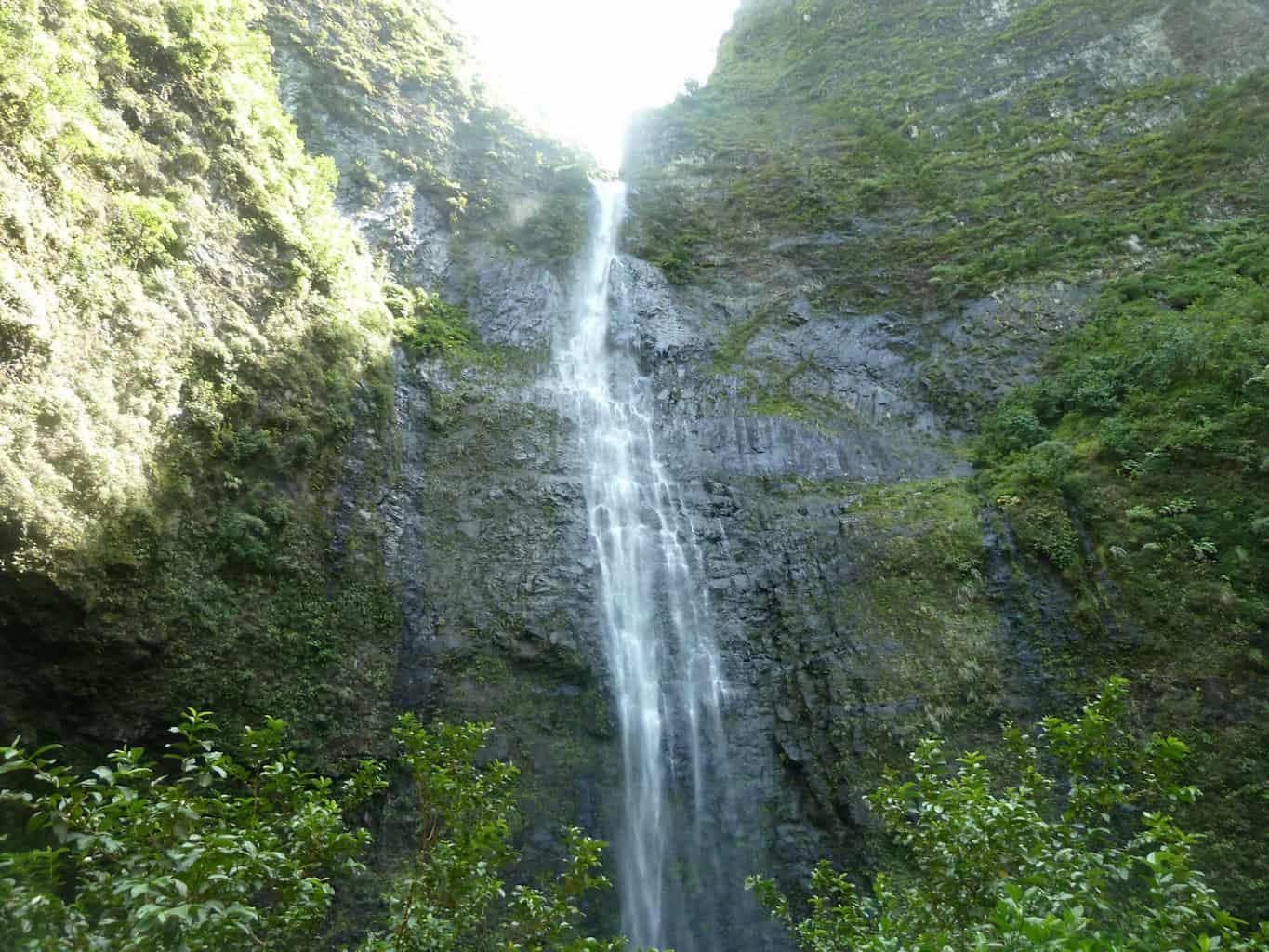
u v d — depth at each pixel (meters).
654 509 20.52
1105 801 7.80
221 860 6.25
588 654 17.66
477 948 12.16
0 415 11.16
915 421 22.38
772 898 11.33
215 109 17.73
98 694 12.19
